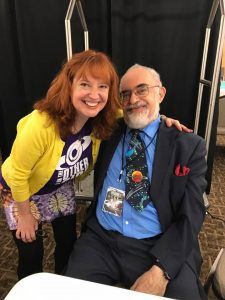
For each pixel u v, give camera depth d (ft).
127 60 6.94
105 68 3.52
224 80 10.80
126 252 4.00
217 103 7.16
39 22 6.90
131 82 4.28
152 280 3.54
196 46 6.61
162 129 4.17
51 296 2.11
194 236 3.80
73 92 3.52
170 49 6.73
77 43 6.95
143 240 4.03
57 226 4.89
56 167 3.88
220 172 10.32
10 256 6.21
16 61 7.46
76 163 4.10
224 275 3.59
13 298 2.09
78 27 6.80
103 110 3.94
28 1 6.72
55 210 4.54
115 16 6.43
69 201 4.69
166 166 3.97
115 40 6.61
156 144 4.09
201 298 3.60
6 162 4.16
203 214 3.93
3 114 8.02
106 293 2.14
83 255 4.12
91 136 4.14
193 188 3.92
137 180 4.05
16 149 3.63
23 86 7.68
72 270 3.94
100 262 4.06
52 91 3.65
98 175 4.43
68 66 3.59
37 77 7.43
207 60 6.70
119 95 4.16
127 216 4.06
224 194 8.86
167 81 7.01
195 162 4.00
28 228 4.17
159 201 3.94
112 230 4.16
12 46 7.30
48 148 3.71
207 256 6.30
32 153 3.61
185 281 3.62
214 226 7.34
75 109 3.64
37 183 4.05
